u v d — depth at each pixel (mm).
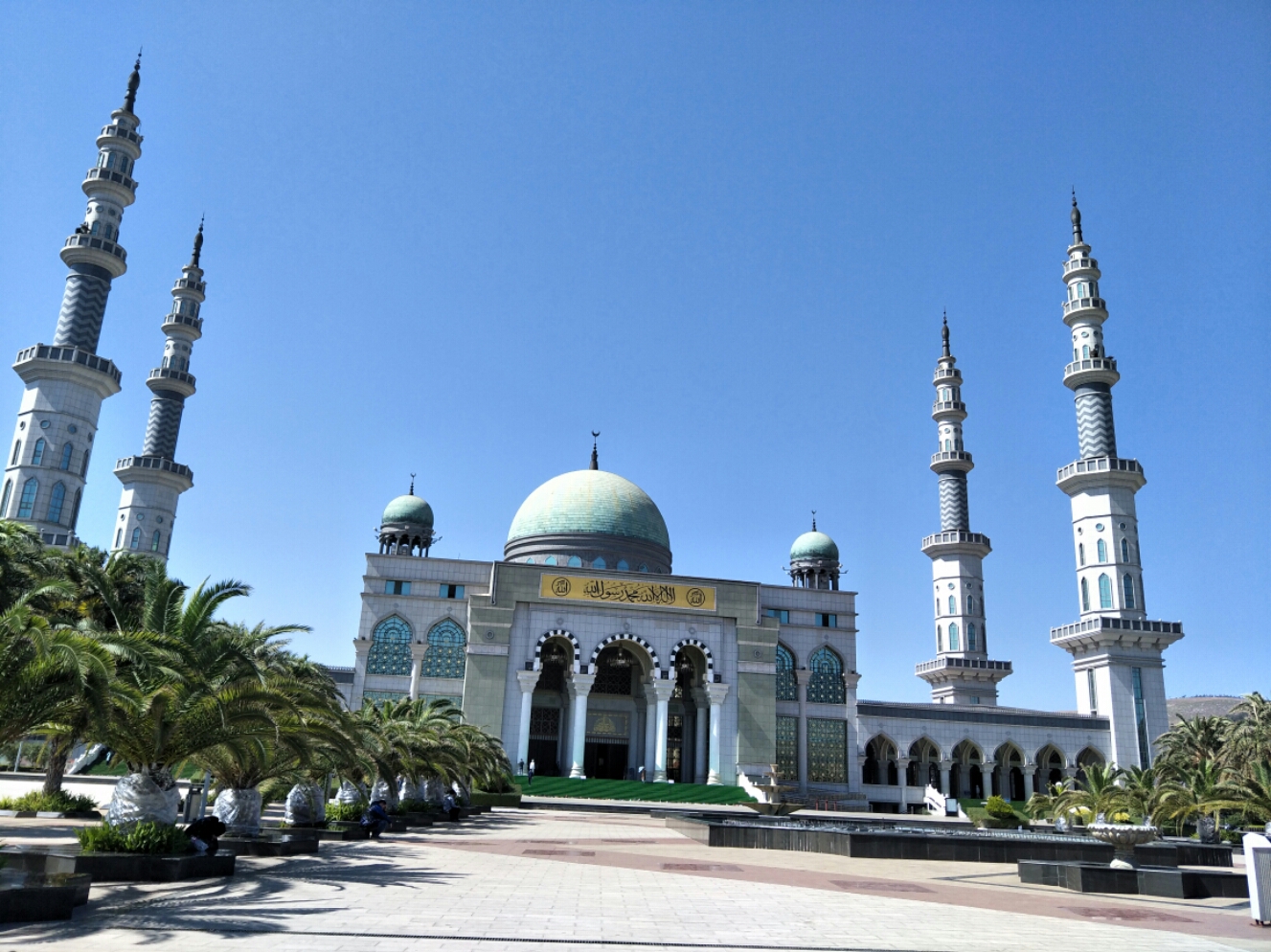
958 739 78125
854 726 75062
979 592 89438
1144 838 24422
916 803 75688
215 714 21078
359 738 26516
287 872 20562
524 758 65000
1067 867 23734
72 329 68500
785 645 76188
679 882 21969
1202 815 47188
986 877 25688
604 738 74500
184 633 22047
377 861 23469
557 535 78938
